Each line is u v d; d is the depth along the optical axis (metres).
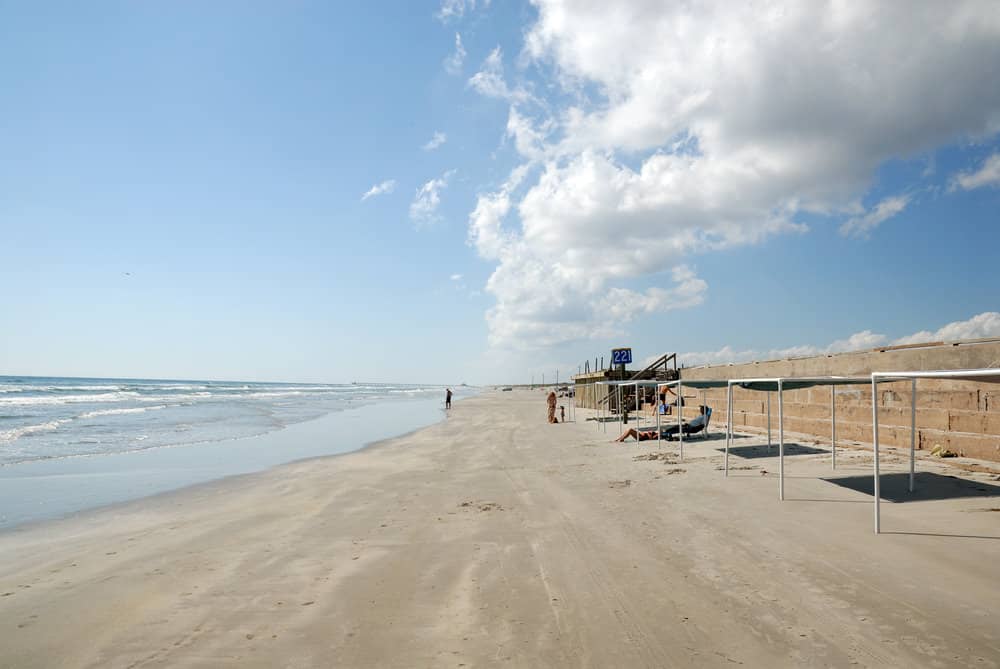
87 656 4.07
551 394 29.86
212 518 8.54
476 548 6.63
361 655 4.00
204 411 36.81
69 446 18.05
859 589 4.98
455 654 3.99
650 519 7.80
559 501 9.23
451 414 38.78
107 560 6.44
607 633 4.27
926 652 3.83
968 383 10.52
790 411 16.78
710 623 4.40
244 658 3.99
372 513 8.67
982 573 5.27
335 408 46.62
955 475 9.66
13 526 8.18
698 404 24.09
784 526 7.14
